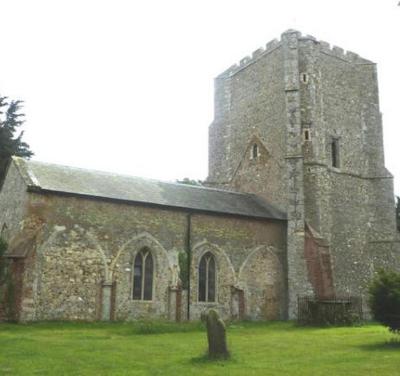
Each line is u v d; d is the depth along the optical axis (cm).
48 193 2752
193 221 3188
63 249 2739
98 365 1447
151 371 1359
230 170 4119
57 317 2658
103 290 2811
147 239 3009
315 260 3275
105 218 2903
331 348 1805
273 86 3838
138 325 2591
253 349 1791
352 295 3462
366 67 4034
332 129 3725
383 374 1309
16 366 1420
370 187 3819
